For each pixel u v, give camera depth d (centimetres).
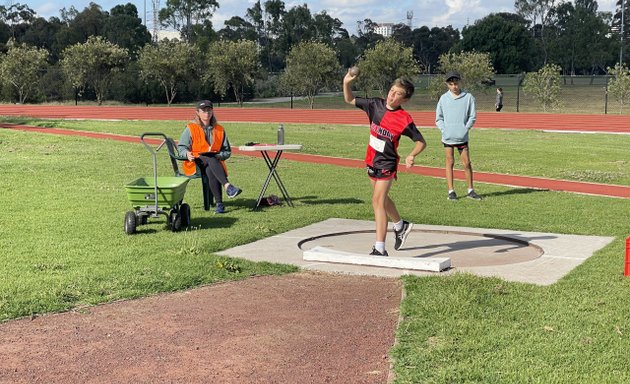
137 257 796
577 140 2608
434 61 12812
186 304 641
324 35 10675
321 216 1084
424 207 1178
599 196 1315
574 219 1062
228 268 752
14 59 5081
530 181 1546
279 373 493
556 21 13162
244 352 531
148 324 589
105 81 5362
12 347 539
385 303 643
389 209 823
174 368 502
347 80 771
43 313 611
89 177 1488
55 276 711
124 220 1000
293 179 1507
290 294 673
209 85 5700
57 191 1294
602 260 787
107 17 9544
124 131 2722
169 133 2639
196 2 10969
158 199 936
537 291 664
